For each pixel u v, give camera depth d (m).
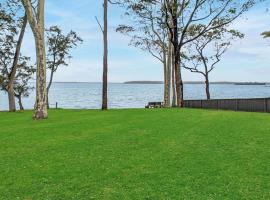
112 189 9.84
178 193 9.45
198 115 25.94
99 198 9.27
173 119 23.48
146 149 14.27
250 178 10.52
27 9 25.70
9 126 22.59
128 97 179.12
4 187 10.14
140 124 21.19
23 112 38.78
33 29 26.11
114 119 24.41
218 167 11.61
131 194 9.45
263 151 13.60
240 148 14.16
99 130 19.28
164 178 10.61
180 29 44.69
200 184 10.08
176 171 11.25
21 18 43.47
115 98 166.00
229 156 12.94
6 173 11.39
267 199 9.04
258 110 33.66
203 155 13.14
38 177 10.95
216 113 27.70
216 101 39.84
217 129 18.70
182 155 13.18
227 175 10.80
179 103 43.12
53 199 9.29
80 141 16.25
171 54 50.78
